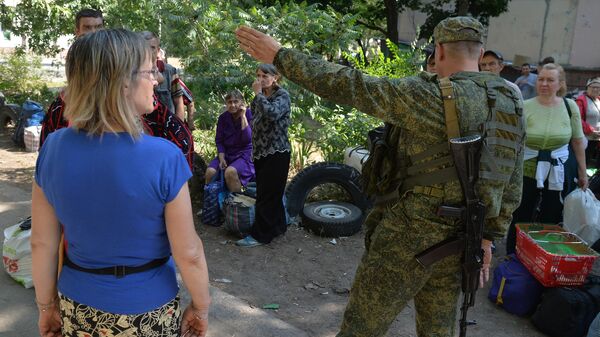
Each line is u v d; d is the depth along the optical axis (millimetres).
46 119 2676
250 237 4797
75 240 1501
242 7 10797
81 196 1432
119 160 1420
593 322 3201
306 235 5094
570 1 21469
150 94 1512
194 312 1682
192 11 9102
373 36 22391
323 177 5363
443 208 1996
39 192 1560
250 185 5344
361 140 6656
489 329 3609
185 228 1504
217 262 4426
